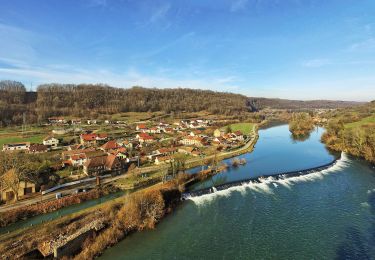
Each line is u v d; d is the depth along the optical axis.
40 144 145.75
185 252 53.81
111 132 196.62
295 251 53.53
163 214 68.62
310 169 104.69
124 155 122.00
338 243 55.97
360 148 126.88
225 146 155.25
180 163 107.19
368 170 105.44
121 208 66.75
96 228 59.69
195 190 84.94
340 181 92.50
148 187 86.19
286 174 98.38
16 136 173.25
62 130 189.00
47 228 58.94
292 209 71.56
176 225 64.44
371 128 134.50
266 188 86.62
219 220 66.44
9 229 61.97
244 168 113.19
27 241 54.44
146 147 147.38
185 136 183.12
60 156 126.06
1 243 53.34
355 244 55.47
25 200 75.38
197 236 59.56
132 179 93.00
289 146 162.38
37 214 69.69
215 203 76.00
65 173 99.88
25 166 92.75
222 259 51.47
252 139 184.75
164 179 90.69
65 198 75.88
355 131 137.38
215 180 97.50
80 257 51.16
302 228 62.06
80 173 99.69
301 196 79.88
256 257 51.91
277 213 69.44
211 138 183.88
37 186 83.38
